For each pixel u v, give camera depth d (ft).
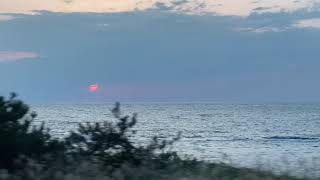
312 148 310.04
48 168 77.10
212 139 437.99
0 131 82.38
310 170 91.61
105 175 75.61
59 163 78.23
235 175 82.38
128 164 81.41
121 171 77.05
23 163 79.82
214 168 81.82
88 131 89.40
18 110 86.84
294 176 89.10
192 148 180.34
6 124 83.87
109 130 89.10
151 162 84.23
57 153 82.64
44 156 80.02
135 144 92.99
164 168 83.41
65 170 75.92
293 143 403.75
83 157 82.23
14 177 74.28
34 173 75.15
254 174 84.07
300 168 93.04
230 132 611.06
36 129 88.48
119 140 88.84
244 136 526.57
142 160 86.17
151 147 89.81
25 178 74.33
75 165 77.66
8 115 84.69
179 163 86.43
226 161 113.60
